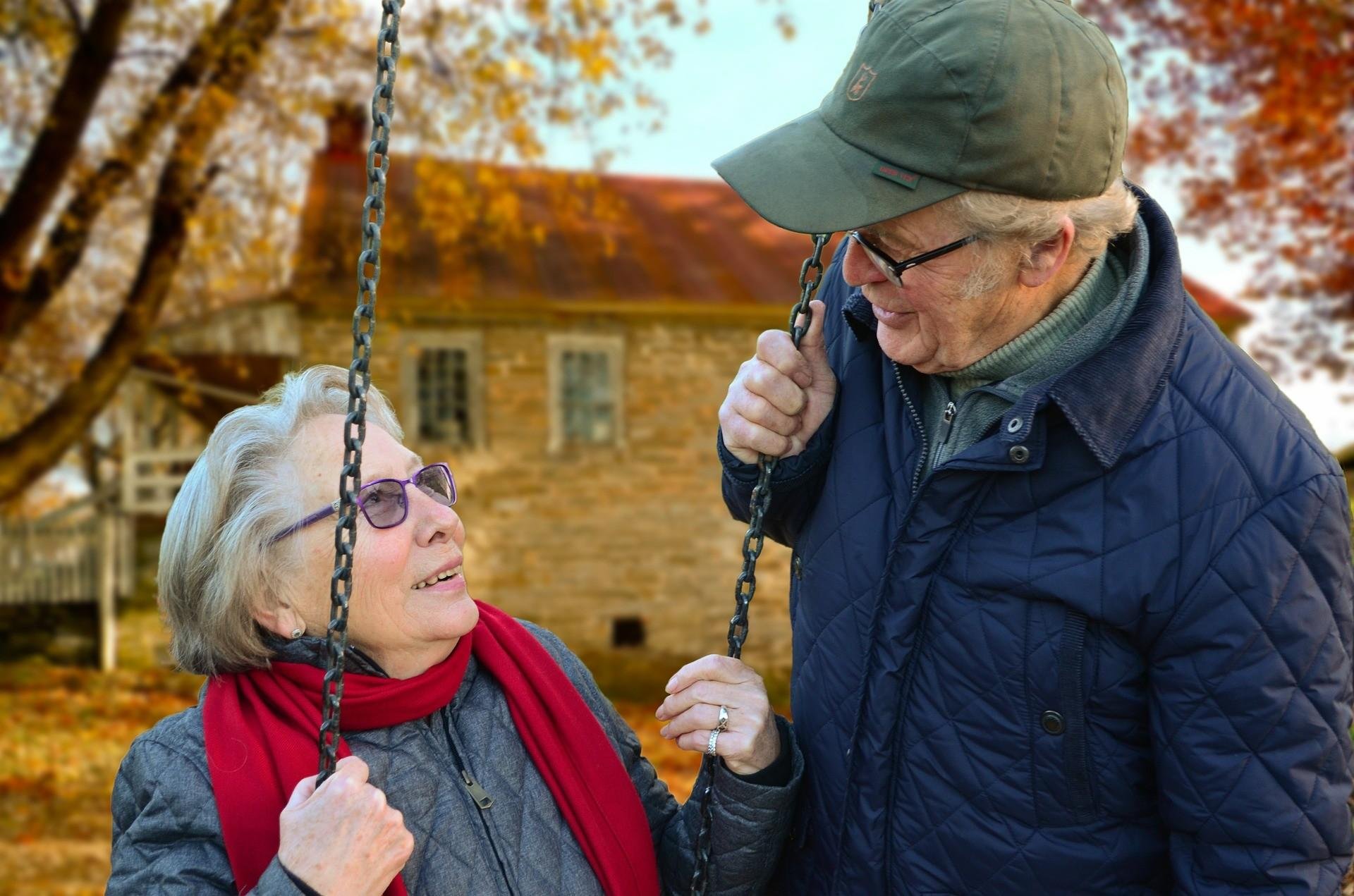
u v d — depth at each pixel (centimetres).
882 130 141
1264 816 139
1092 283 151
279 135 1075
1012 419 144
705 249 1524
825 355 172
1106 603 143
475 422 1354
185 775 155
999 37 136
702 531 1407
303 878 139
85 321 1148
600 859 171
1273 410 144
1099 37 143
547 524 1370
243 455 163
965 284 144
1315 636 138
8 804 900
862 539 163
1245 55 1209
